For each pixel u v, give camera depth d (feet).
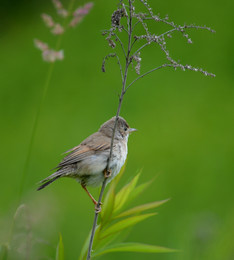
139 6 57.62
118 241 20.27
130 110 51.16
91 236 18.29
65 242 35.63
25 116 52.06
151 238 37.01
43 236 19.12
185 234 26.53
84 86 54.60
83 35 60.18
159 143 47.37
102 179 24.07
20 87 55.98
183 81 53.98
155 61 55.26
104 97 52.85
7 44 62.75
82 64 57.21
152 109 50.88
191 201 41.24
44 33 61.46
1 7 65.21
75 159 23.43
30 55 59.88
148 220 38.73
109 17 59.98
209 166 44.88
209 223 26.32
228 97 51.57
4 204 40.70
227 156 45.75
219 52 55.93
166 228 37.99
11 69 59.06
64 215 36.32
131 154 46.34
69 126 49.96
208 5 59.93
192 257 25.66
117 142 24.72
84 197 41.06
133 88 53.16
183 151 46.50
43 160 46.34
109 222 19.06
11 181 44.04
